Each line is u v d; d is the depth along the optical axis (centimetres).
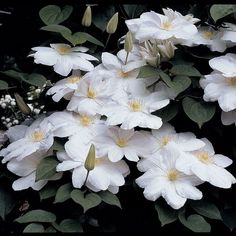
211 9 129
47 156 126
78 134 126
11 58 166
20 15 153
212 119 132
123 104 127
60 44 137
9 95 160
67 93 133
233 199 131
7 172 132
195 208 123
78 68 133
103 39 149
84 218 124
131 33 136
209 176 120
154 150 126
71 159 123
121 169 124
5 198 130
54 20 139
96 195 118
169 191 119
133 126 122
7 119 163
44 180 125
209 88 126
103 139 125
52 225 117
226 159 127
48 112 137
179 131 135
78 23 147
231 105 122
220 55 136
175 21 135
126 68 132
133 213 130
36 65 154
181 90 124
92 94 131
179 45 138
